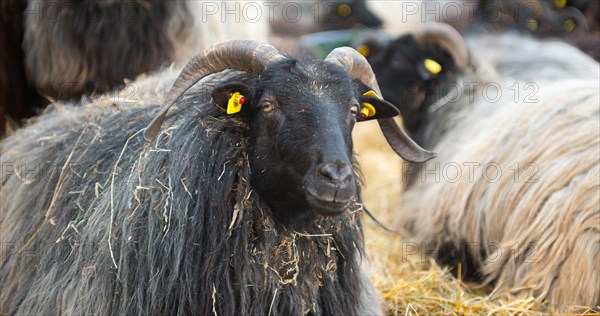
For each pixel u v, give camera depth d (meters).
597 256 5.63
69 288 4.45
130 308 4.28
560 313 5.73
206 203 4.20
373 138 11.97
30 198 5.01
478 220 6.47
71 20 6.62
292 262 4.36
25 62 7.08
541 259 5.89
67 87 6.86
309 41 15.50
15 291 4.93
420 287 6.06
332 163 3.80
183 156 4.27
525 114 6.61
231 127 4.27
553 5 11.62
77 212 4.66
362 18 17.66
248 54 4.19
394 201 9.05
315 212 4.29
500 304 5.91
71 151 4.91
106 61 6.70
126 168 4.52
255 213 4.26
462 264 6.68
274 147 4.04
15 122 7.30
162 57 6.79
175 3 6.80
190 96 4.54
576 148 6.03
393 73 8.54
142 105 4.89
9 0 7.02
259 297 4.31
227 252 4.20
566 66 8.16
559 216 5.82
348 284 4.67
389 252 7.15
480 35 9.56
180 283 4.20
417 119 8.54
